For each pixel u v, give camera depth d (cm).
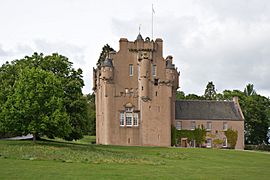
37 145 6200
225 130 10250
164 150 7150
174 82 9594
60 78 7562
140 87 8925
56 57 8031
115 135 8831
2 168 3516
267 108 12838
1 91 7294
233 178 3562
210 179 3419
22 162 4044
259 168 4747
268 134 12962
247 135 12638
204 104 10525
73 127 7475
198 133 10069
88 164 4162
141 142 8800
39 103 6412
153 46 8988
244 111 12344
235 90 13675
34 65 7906
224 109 10519
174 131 9512
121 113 8919
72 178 3105
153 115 8850
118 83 9006
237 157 6488
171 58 9856
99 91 9688
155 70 8994
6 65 8138
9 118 6328
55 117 6306
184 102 10456
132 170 3806
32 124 6300
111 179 3131
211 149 7869
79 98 7694
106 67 8938
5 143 6475
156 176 3434
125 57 9100
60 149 5766
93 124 13412
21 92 6431
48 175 3203
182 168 4288
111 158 4912
